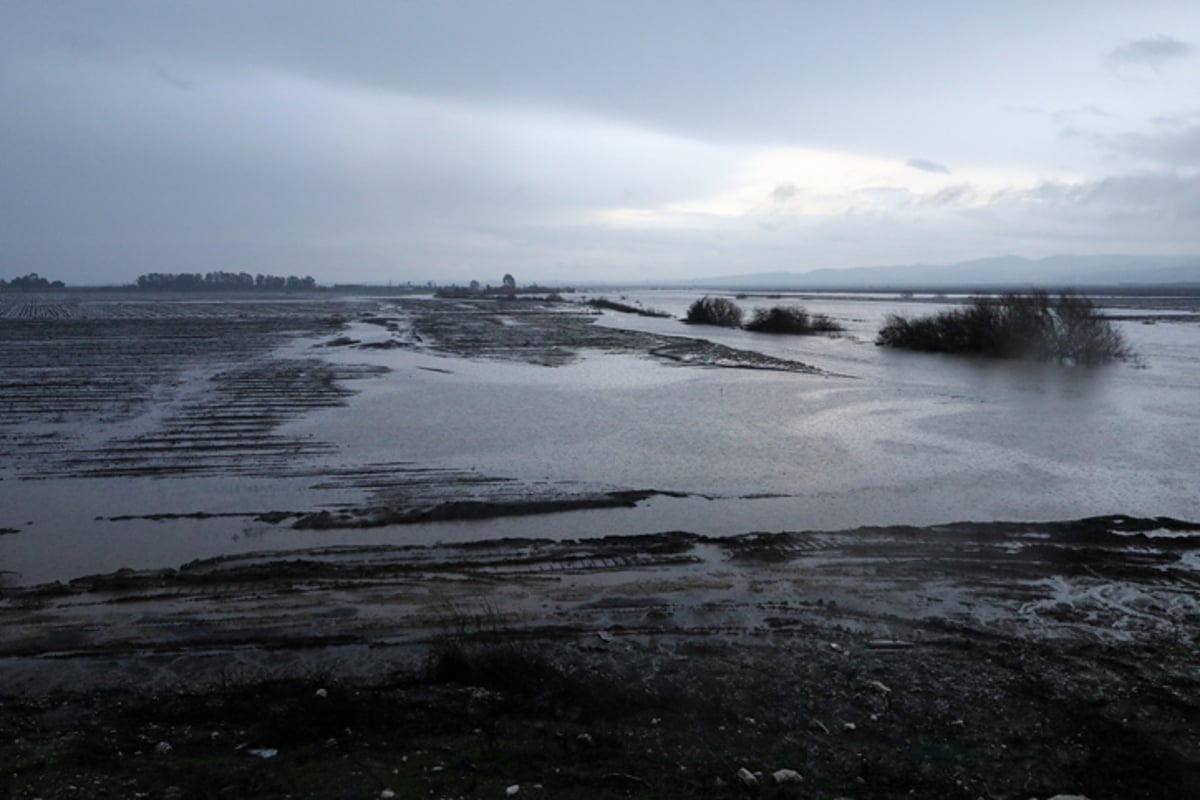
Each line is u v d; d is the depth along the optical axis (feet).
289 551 30.89
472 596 26.50
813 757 17.17
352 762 16.44
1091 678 20.79
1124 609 25.77
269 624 24.36
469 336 143.95
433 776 15.85
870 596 26.71
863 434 53.88
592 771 16.24
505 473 43.21
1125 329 165.07
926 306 301.22
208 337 140.67
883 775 16.44
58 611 25.29
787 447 49.73
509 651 21.29
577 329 165.48
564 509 36.63
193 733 18.07
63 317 206.80
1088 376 86.53
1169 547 31.73
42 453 47.91
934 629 24.17
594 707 19.13
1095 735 17.95
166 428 55.52
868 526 34.17
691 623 24.57
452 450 48.65
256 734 18.01
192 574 28.22
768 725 18.51
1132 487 40.91
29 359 102.01
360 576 28.19
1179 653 22.38
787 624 24.49
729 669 21.27
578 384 78.95
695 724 18.49
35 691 20.34
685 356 107.24
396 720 18.58
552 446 49.83
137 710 19.22
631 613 25.26
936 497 39.01
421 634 23.77
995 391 74.38
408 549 31.04
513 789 15.34
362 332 153.58
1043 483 41.55
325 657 22.26
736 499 38.45
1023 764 16.90
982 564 29.53
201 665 21.79
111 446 49.75
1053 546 31.42
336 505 37.35
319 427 55.77
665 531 33.58
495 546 31.37
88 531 33.83
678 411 62.85
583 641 23.18
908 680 20.74
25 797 14.97
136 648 22.81
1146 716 18.71
